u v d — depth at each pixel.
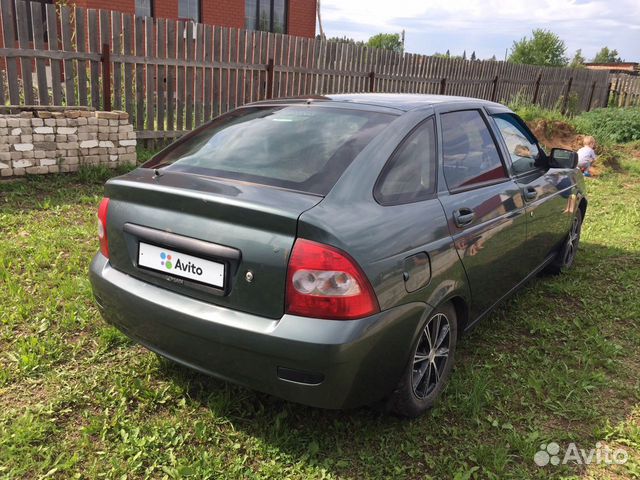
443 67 13.55
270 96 9.66
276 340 2.22
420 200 2.80
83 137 6.71
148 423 2.74
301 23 18.47
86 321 3.60
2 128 6.07
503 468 2.55
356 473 2.50
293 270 2.23
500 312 4.27
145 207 2.66
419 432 2.79
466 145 3.40
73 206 5.82
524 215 3.76
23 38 6.77
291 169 2.63
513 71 15.94
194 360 2.53
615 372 3.46
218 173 2.71
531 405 3.06
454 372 3.35
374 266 2.33
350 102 3.21
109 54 7.42
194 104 8.59
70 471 2.43
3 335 3.39
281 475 2.46
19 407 2.79
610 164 11.27
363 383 2.37
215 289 2.41
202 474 2.43
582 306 4.44
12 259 4.36
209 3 15.83
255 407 2.92
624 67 46.84
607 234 6.45
